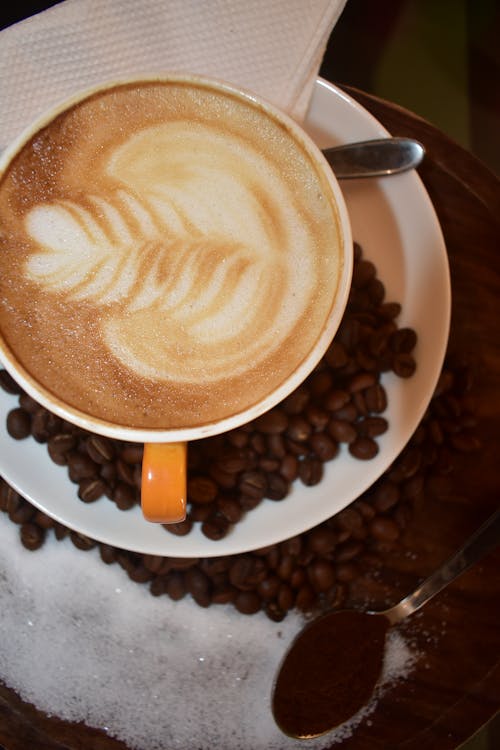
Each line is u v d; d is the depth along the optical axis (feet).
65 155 1.03
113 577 1.26
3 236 1.03
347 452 1.18
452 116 1.46
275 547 1.23
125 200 1.04
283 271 1.04
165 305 1.04
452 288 1.25
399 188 1.17
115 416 1.02
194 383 1.03
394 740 1.24
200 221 1.05
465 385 1.23
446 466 1.24
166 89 1.03
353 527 1.22
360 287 1.18
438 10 1.45
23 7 1.31
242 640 1.26
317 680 1.22
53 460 1.17
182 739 1.24
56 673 1.25
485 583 1.25
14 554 1.26
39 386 1.01
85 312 1.03
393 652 1.25
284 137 1.04
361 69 1.44
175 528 1.15
